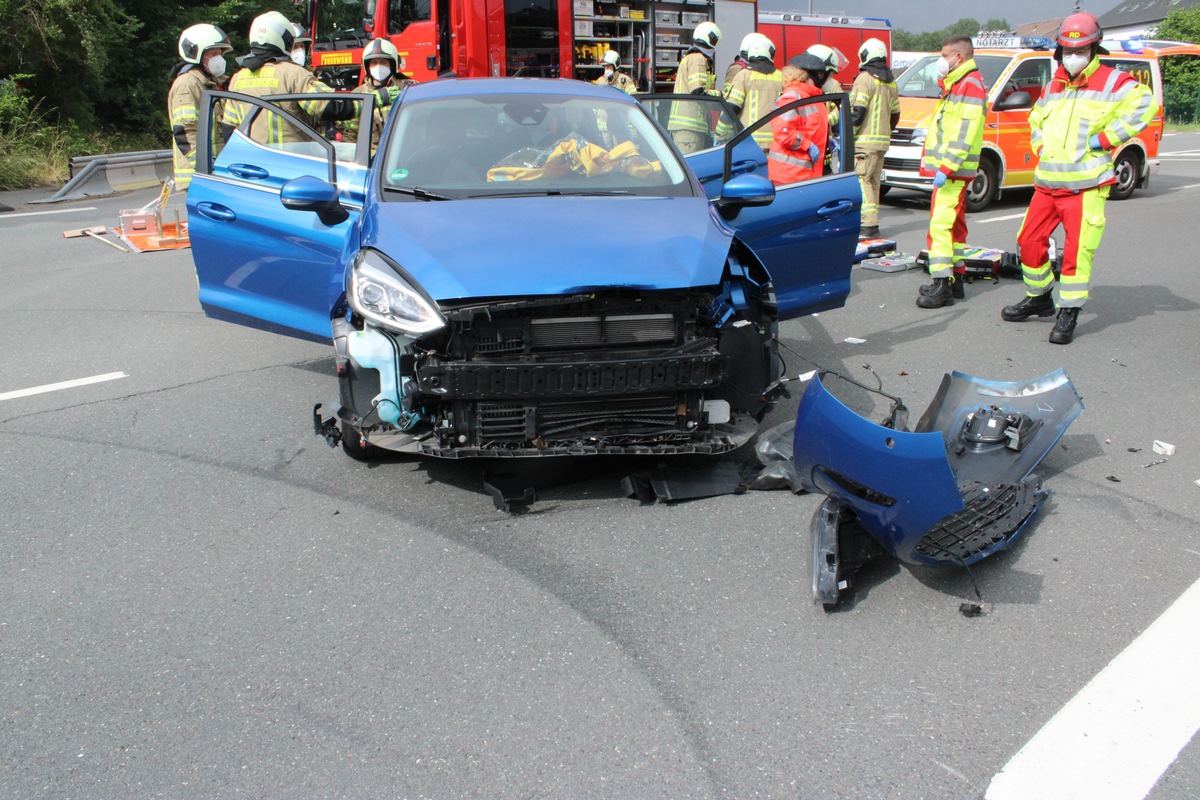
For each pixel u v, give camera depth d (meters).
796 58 7.80
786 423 4.53
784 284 5.48
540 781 2.50
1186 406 5.32
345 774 2.53
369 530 3.89
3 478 4.40
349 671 2.97
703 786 2.48
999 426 4.22
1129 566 3.60
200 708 2.79
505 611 3.29
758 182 4.68
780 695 2.85
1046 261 6.99
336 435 4.30
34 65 17.80
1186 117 37.25
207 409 5.33
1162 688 2.87
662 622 3.23
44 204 13.82
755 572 3.55
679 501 4.13
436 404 3.89
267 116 5.82
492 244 3.90
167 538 3.83
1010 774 2.53
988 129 12.50
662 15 16.05
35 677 2.94
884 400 5.43
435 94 5.18
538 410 3.80
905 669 2.98
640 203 4.48
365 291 3.77
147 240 10.41
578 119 5.07
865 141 9.74
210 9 22.47
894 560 3.67
